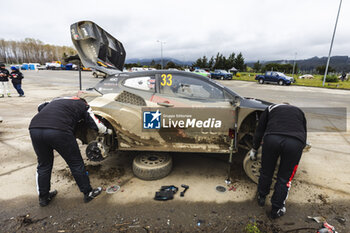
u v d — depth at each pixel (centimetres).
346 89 1692
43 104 256
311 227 213
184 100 281
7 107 745
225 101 280
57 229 208
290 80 1977
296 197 262
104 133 270
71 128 230
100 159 281
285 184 215
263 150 225
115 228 210
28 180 293
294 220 223
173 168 333
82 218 224
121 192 269
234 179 303
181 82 289
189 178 304
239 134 294
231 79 2817
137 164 300
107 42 370
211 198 259
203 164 347
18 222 216
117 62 430
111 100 293
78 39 314
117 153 386
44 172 232
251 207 243
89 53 327
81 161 241
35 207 240
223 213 233
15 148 397
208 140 285
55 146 220
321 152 401
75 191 270
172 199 256
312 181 299
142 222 219
